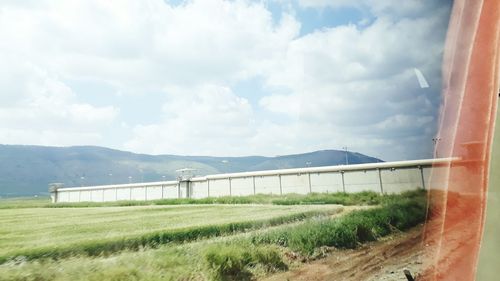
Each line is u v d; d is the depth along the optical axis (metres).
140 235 5.55
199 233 6.32
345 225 7.98
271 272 6.43
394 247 7.43
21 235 5.10
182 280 5.42
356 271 6.48
